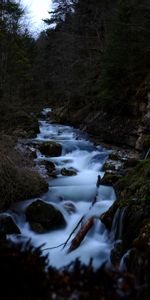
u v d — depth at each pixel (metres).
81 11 28.55
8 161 7.99
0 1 24.25
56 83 35.34
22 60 26.25
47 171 10.15
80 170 10.97
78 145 14.17
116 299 1.67
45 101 36.75
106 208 7.04
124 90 14.86
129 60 14.84
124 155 12.14
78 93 22.02
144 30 14.49
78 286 1.70
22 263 1.93
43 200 7.54
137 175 7.08
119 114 15.05
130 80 14.79
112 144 14.73
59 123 22.11
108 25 21.45
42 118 24.31
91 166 11.52
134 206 5.46
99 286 1.71
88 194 8.21
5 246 2.11
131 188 6.21
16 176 7.82
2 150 8.66
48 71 40.47
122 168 10.24
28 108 25.84
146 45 14.46
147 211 5.15
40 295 1.68
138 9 15.29
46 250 5.76
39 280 1.79
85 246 5.67
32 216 6.70
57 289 1.70
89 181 9.59
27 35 30.19
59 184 9.14
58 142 14.52
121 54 15.02
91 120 17.58
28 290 1.72
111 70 15.35
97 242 5.81
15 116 17.25
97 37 25.31
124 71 15.13
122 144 14.07
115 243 5.41
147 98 12.78
